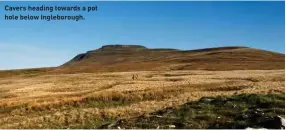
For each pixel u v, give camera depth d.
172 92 61.69
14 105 52.66
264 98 31.69
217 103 32.81
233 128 24.33
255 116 26.27
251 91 49.31
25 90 74.50
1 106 52.38
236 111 29.28
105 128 28.06
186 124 26.12
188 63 183.38
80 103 53.81
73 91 71.12
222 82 76.31
